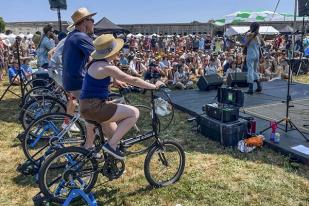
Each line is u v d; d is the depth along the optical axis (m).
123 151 3.75
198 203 3.70
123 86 4.36
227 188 3.99
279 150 4.95
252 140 5.07
